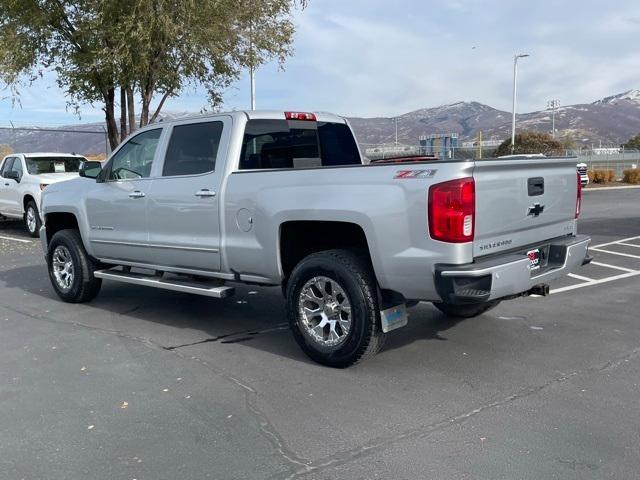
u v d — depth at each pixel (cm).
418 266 457
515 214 493
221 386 477
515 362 521
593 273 922
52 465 358
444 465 348
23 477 345
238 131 588
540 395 448
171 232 631
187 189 607
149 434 396
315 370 511
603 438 378
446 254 446
